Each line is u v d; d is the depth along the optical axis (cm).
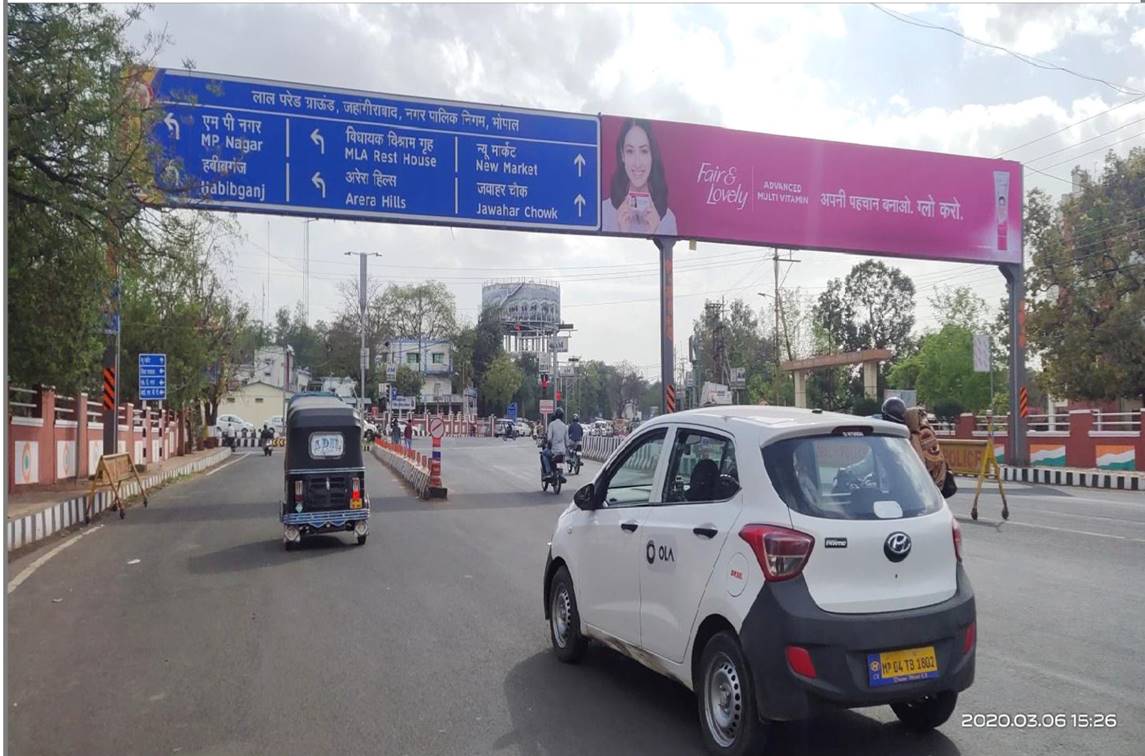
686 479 577
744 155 2495
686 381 6900
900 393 3019
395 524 1608
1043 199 3253
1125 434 2670
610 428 5059
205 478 2823
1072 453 2881
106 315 1789
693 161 2442
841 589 483
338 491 1326
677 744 538
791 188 2538
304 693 642
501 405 9056
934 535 512
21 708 616
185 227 1503
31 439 1950
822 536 483
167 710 609
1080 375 3158
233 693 643
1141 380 3078
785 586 479
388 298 8894
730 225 2477
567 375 8694
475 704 614
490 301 9388
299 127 2086
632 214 2380
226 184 2019
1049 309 3238
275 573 1122
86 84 1249
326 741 550
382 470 3191
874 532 494
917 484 533
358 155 2128
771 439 519
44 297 1495
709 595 516
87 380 2253
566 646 704
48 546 1371
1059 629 795
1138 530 1424
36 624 861
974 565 1109
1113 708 597
